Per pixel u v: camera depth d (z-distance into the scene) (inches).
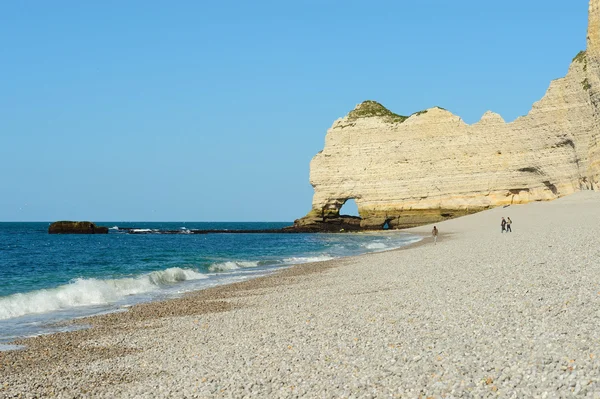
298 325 597.6
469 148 4153.5
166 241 3592.5
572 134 3526.1
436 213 4242.1
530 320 461.7
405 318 557.3
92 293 1021.2
